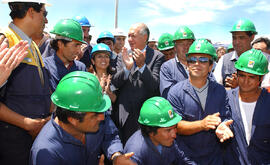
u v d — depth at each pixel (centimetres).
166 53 429
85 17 427
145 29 307
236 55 347
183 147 224
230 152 231
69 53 241
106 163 272
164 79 295
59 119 141
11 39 179
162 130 187
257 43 403
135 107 289
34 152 137
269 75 326
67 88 135
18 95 186
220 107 224
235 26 337
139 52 268
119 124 294
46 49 328
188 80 230
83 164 156
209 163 221
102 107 143
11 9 188
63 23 235
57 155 140
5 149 186
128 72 285
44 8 202
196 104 222
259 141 212
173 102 229
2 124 184
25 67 187
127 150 203
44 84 207
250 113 217
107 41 415
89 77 141
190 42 301
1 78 149
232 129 224
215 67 396
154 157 196
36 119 186
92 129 145
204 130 217
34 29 196
